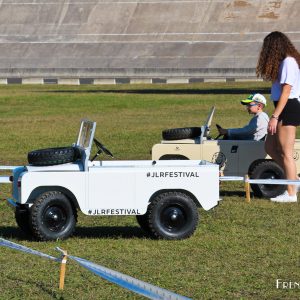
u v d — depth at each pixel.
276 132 21.42
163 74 118.81
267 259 14.95
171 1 145.38
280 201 21.58
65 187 16.34
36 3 149.50
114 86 96.62
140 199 16.38
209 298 12.48
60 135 42.88
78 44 139.62
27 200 16.36
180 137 23.22
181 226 16.53
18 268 14.29
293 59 21.02
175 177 16.41
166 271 14.04
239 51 132.12
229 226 18.12
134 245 16.09
